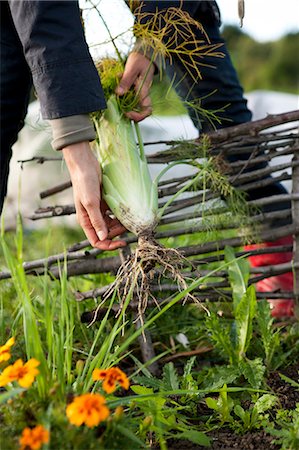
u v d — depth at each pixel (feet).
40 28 5.93
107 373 4.74
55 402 4.67
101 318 7.08
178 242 10.12
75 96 5.94
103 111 6.66
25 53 6.09
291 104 17.89
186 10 7.47
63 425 4.49
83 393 4.98
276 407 6.08
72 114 5.96
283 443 5.27
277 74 46.26
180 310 8.04
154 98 7.21
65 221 13.29
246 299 6.71
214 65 8.05
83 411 4.29
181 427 5.59
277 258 8.16
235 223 7.63
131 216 6.25
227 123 8.24
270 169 7.66
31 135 14.58
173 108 8.05
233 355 6.70
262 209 8.06
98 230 6.13
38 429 4.23
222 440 5.59
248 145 7.81
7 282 8.86
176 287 7.34
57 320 7.55
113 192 6.34
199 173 6.70
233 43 47.19
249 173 7.64
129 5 7.11
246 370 6.38
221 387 6.35
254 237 7.69
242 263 7.22
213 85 8.09
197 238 9.58
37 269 7.66
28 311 5.04
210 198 7.50
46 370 5.01
